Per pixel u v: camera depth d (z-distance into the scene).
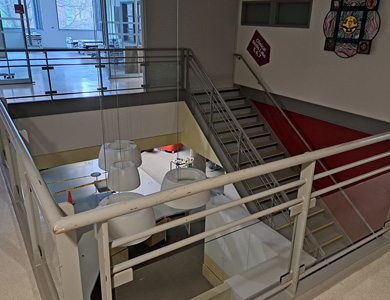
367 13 3.17
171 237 1.84
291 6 4.05
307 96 4.00
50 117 3.66
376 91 3.26
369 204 1.45
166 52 4.47
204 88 4.66
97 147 4.10
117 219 1.35
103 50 4.19
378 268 1.26
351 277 1.21
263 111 4.78
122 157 2.48
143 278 1.04
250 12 4.70
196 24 4.61
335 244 1.43
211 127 4.20
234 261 1.38
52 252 0.74
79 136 3.90
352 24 3.33
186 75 4.60
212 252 1.33
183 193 0.70
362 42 3.27
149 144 4.48
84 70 5.54
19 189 1.41
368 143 1.07
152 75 4.44
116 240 0.69
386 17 3.04
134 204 0.64
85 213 0.60
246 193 3.80
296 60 4.04
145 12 4.21
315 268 1.17
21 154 0.86
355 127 3.54
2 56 4.27
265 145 4.46
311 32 3.79
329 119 3.81
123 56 4.61
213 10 4.66
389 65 3.10
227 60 5.03
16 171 1.38
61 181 5.42
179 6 4.41
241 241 1.45
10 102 3.45
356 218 1.50
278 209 0.95
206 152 4.42
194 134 4.57
